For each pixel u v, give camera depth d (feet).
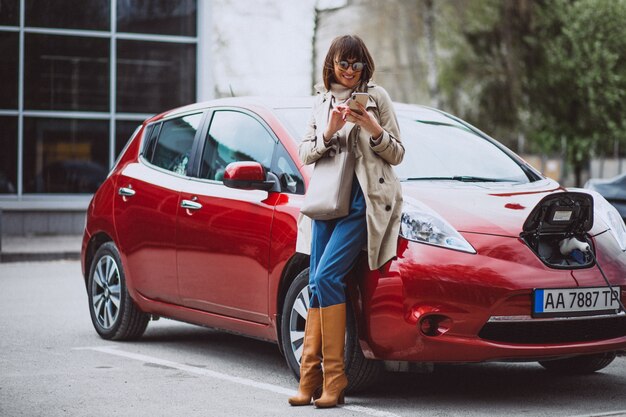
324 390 21.09
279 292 23.07
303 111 25.18
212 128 26.89
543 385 23.77
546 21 137.18
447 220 20.95
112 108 77.41
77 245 64.59
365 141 20.34
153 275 27.68
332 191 20.34
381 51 157.99
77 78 76.74
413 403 21.52
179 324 33.73
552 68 136.15
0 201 74.33
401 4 156.56
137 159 29.63
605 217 22.99
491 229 20.95
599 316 21.27
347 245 20.49
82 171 76.64
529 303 20.51
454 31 147.54
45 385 23.27
